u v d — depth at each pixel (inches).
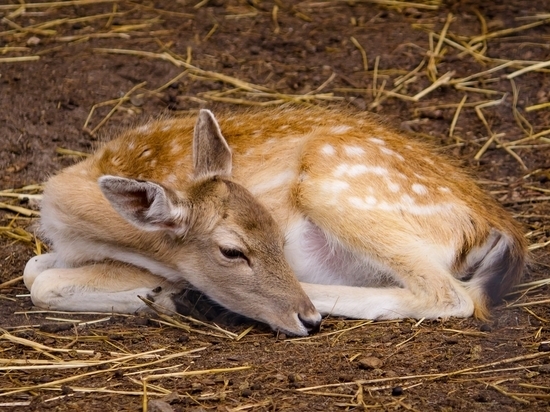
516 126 580.4
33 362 371.9
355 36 667.4
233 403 336.8
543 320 399.5
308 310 396.2
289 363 367.9
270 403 335.3
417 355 371.2
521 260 429.4
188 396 340.8
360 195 426.6
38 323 411.8
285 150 444.8
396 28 677.3
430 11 698.8
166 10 695.1
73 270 431.8
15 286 456.4
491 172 542.9
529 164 548.7
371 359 363.6
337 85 616.4
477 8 697.0
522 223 493.4
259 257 400.5
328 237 429.7
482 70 626.8
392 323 405.1
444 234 432.8
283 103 593.6
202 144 415.8
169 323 410.6
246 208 403.5
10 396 346.6
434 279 413.7
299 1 713.0
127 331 403.9
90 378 360.5
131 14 687.1
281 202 433.7
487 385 346.6
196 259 411.8
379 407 332.5
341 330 398.6
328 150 434.0
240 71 627.5
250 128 459.5
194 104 593.0
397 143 460.1
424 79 620.7
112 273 430.6
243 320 416.5
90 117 580.7
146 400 338.6
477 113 589.6
